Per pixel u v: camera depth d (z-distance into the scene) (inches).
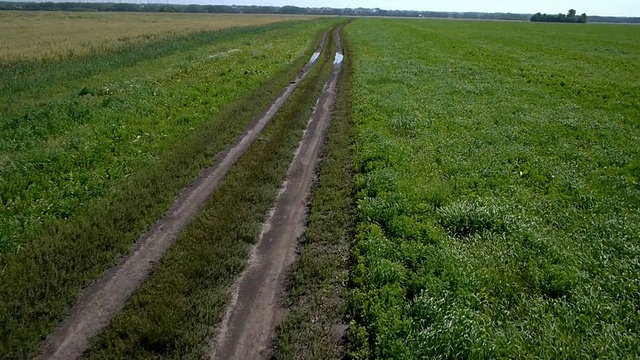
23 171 453.4
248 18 5285.4
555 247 331.9
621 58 1664.6
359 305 280.5
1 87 900.0
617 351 237.0
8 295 276.4
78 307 277.4
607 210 401.4
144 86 866.8
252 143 582.6
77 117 642.8
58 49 1519.4
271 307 285.3
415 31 2962.6
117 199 409.4
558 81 1110.4
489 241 344.2
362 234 355.9
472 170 492.1
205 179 472.4
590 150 576.7
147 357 238.4
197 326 262.1
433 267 308.3
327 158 535.2
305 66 1272.1
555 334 249.3
